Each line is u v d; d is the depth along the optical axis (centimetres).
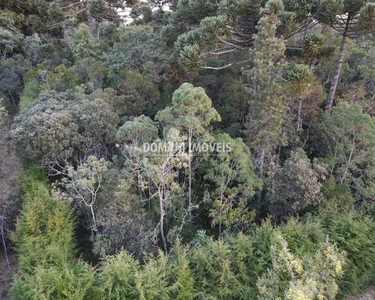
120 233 1519
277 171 1644
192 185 1747
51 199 1547
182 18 2195
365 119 1692
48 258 1315
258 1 1836
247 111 2166
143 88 2109
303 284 1109
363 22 1792
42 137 1609
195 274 1311
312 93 2009
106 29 3356
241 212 1638
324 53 2041
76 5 3994
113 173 1552
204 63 1911
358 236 1511
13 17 3806
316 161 1770
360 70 2380
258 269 1337
